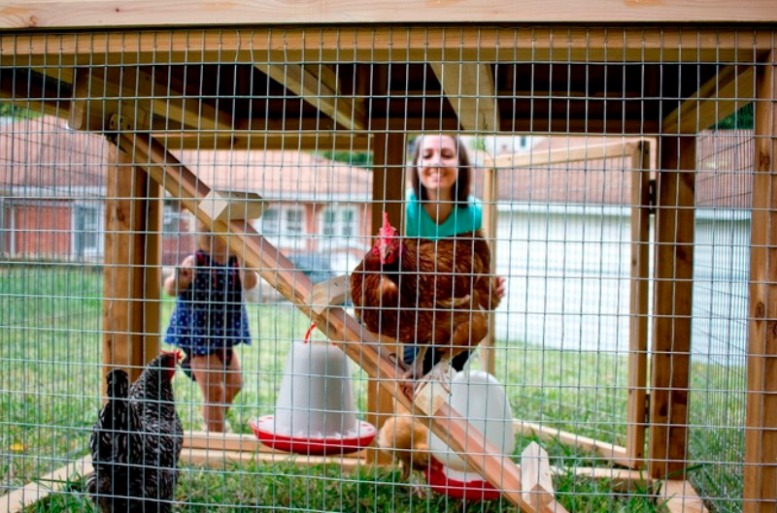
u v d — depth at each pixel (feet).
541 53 7.98
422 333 9.44
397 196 13.55
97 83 9.85
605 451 14.60
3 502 10.62
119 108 9.02
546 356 25.91
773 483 7.67
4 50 8.55
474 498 11.36
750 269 7.92
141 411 10.64
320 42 7.99
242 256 9.21
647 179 13.93
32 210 18.02
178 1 8.00
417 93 13.41
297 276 9.09
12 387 15.12
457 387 11.37
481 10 7.59
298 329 28.66
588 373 23.12
